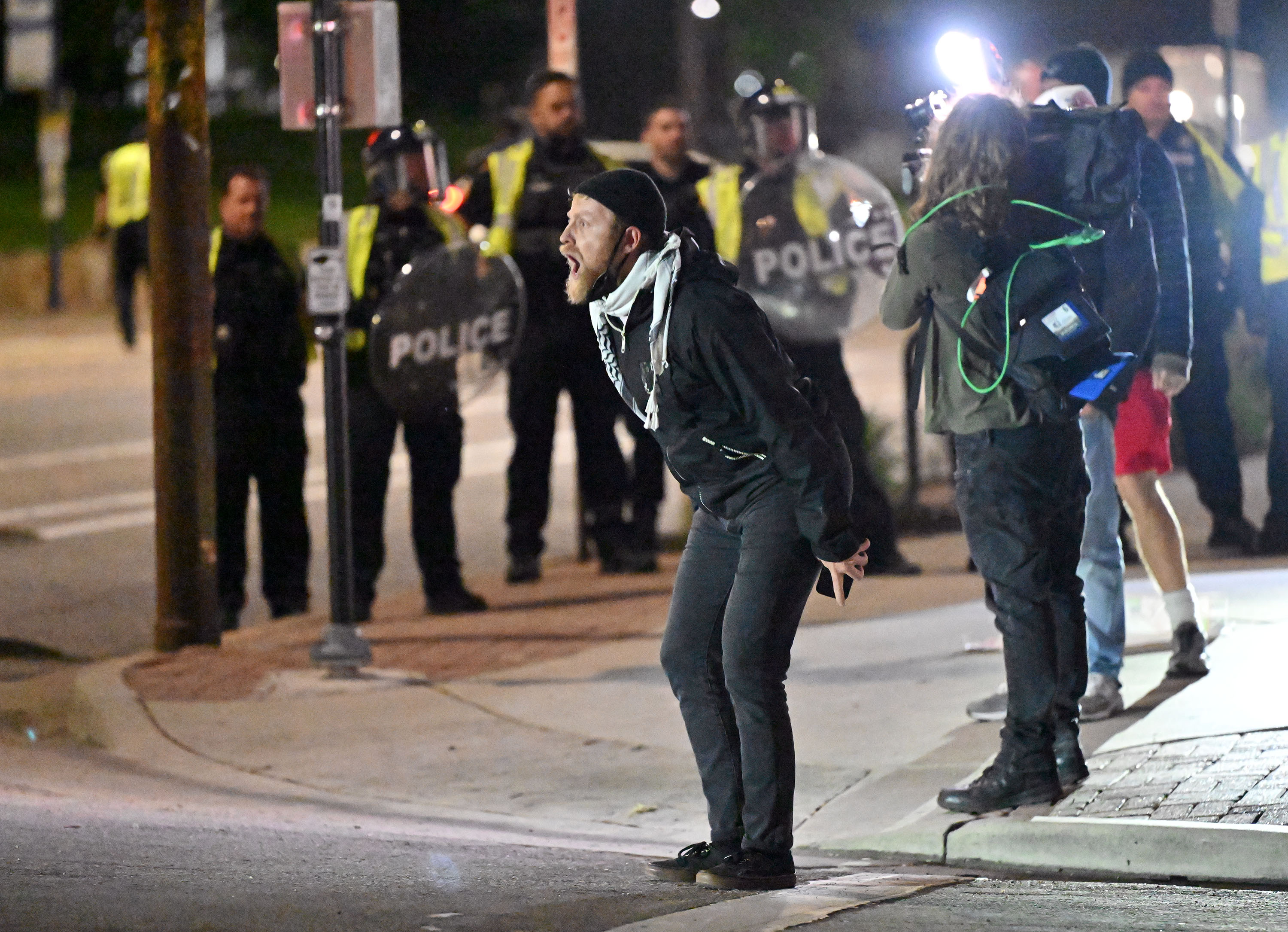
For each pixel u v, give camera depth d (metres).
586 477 30.08
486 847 15.48
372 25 23.02
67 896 12.45
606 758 19.38
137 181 36.56
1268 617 21.86
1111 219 16.47
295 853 14.61
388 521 36.28
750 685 13.64
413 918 12.23
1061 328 15.07
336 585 23.50
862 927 12.21
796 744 19.17
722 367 13.09
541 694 22.02
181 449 24.72
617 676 22.72
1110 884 14.00
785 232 27.72
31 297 79.12
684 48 64.88
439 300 26.73
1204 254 26.73
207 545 24.95
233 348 26.94
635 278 13.11
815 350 27.81
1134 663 20.17
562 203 28.23
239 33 107.94
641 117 70.56
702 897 13.24
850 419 28.00
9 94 106.75
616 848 16.05
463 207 28.22
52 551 33.53
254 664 23.83
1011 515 15.52
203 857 14.23
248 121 104.69
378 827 16.69
